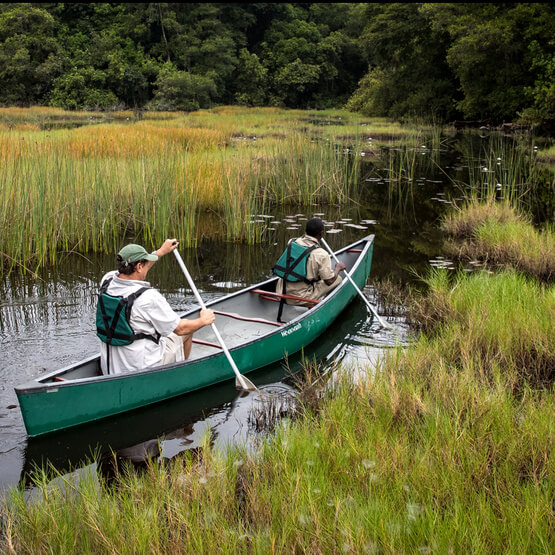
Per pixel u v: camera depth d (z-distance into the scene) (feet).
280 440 11.13
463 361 14.75
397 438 10.84
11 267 23.04
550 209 33.94
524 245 25.17
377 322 19.24
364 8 117.80
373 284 22.81
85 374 13.52
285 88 175.22
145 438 12.43
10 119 85.40
